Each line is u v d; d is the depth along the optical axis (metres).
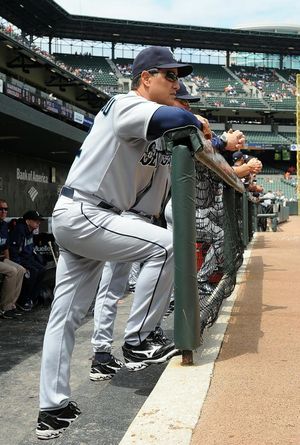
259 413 2.23
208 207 4.17
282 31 51.47
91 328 5.73
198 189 3.53
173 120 2.46
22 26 37.72
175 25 43.41
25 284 6.98
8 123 7.72
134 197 2.72
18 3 33.66
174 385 2.56
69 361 2.55
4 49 15.30
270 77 50.12
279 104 46.19
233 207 5.75
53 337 2.52
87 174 2.59
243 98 46.06
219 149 3.69
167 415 2.20
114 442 2.61
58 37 42.28
